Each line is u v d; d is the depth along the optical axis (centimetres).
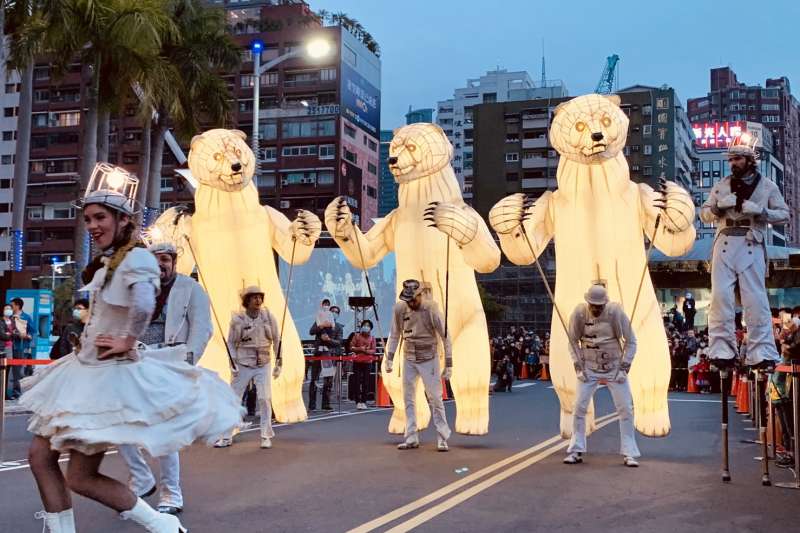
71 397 421
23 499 702
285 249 1195
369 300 2041
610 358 921
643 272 1025
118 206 458
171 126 2981
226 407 475
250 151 1184
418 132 1109
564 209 1048
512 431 1255
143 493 667
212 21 2972
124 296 441
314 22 8456
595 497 725
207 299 679
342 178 7944
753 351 797
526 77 13038
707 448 1070
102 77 2445
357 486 770
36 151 8156
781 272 2908
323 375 1683
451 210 1005
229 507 673
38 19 2359
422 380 1039
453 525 613
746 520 638
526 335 3559
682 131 9594
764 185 802
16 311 1691
